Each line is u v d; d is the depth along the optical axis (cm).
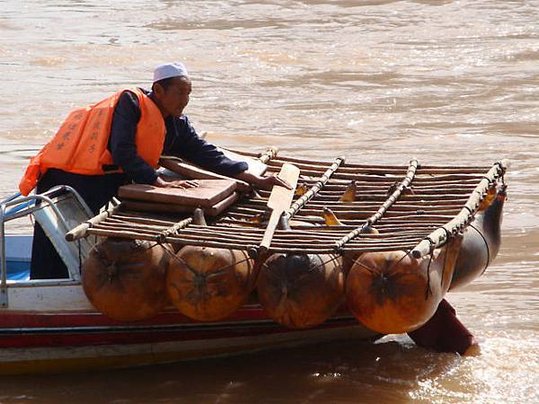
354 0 4150
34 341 1155
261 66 3150
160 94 1219
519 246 1664
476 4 4016
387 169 1380
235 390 1178
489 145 2325
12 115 2555
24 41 3453
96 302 1101
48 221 1160
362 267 1077
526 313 1409
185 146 1291
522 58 3247
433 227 1136
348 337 1269
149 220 1138
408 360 1255
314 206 1262
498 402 1155
